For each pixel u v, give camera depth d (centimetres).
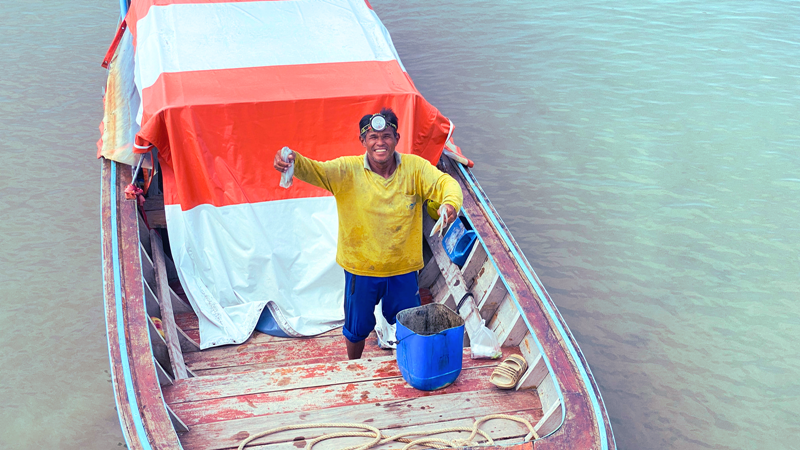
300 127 434
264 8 545
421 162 319
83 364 481
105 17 1127
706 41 1094
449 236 448
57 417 434
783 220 659
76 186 690
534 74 976
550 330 338
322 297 446
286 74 457
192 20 516
